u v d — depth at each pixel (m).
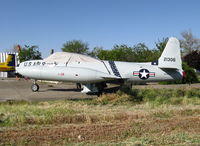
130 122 6.39
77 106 8.86
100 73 12.66
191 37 58.78
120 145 4.49
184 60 36.38
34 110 7.74
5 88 17.16
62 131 5.51
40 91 15.34
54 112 7.43
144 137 5.02
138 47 39.34
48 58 14.09
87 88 12.98
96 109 8.20
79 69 12.82
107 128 5.75
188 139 4.82
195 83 24.62
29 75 13.34
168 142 4.64
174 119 6.73
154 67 14.17
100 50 40.16
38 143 4.70
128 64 14.18
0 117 6.78
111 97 10.40
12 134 5.27
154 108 8.39
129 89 12.32
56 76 12.95
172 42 14.00
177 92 12.31
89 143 4.66
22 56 31.78
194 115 7.35
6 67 31.22
